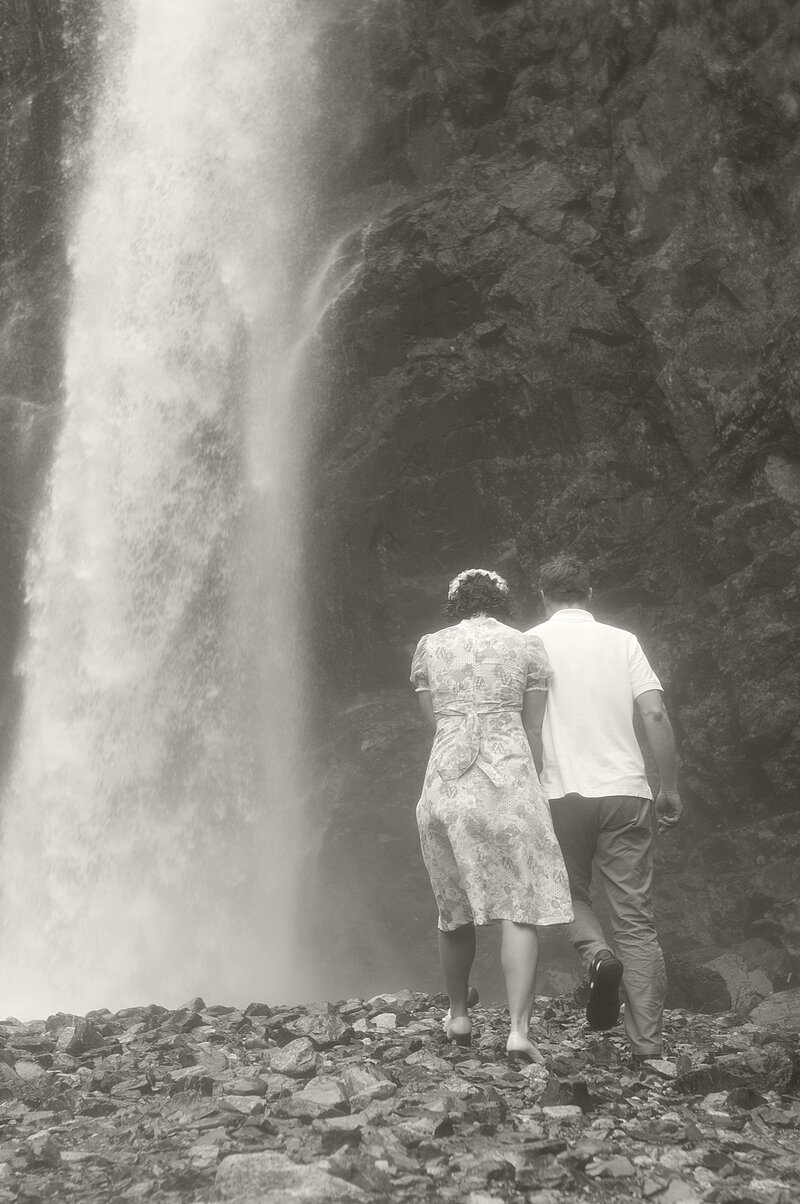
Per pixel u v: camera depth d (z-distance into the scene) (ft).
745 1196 7.74
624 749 13.37
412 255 43.04
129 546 47.50
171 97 50.47
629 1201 7.79
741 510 35.12
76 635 47.60
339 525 42.93
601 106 42.55
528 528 39.96
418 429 42.09
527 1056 11.80
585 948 12.74
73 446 49.29
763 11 39.01
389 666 41.83
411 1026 15.31
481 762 12.39
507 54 44.80
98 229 50.90
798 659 32.71
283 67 48.39
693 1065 12.31
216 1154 8.57
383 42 46.70
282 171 47.73
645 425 39.68
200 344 47.83
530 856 12.14
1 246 52.49
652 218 40.52
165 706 45.75
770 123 38.37
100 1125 10.16
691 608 36.35
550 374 40.37
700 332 38.19
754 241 38.14
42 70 52.80
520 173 43.34
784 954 29.91
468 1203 7.54
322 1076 11.13
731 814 33.86
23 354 50.90
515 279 41.39
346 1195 7.47
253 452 45.75
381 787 39.11
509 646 12.85
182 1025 15.87
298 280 46.50
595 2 42.68
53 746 46.91
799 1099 11.00
